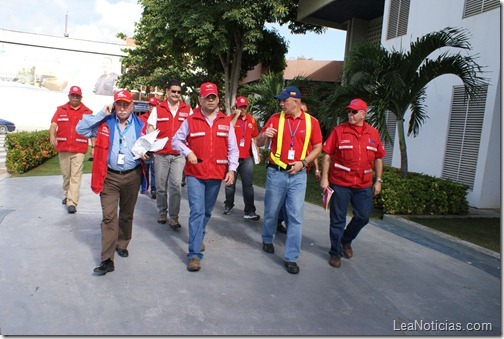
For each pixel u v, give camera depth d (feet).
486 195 28.96
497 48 27.91
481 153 28.94
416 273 15.38
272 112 39.40
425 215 24.88
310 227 21.26
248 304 11.91
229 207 22.84
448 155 31.81
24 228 17.97
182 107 19.36
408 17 37.45
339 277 14.48
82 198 24.77
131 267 14.17
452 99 31.48
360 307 12.22
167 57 76.28
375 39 52.90
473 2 30.25
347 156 15.06
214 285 13.08
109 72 113.50
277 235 19.33
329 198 14.82
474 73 25.02
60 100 110.22
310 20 57.36
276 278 13.99
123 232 15.08
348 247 16.63
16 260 14.24
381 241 19.43
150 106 28.09
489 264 16.97
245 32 50.57
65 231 17.81
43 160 43.75
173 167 18.83
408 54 24.79
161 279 13.28
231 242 17.74
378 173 15.75
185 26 48.24
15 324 10.12
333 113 25.99
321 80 61.98
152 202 25.05
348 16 54.39
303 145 14.56
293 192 14.64
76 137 21.11
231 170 14.64
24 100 106.93
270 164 15.11
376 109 24.12
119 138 13.79
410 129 27.86
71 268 13.78
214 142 14.20
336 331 10.74
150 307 11.37
